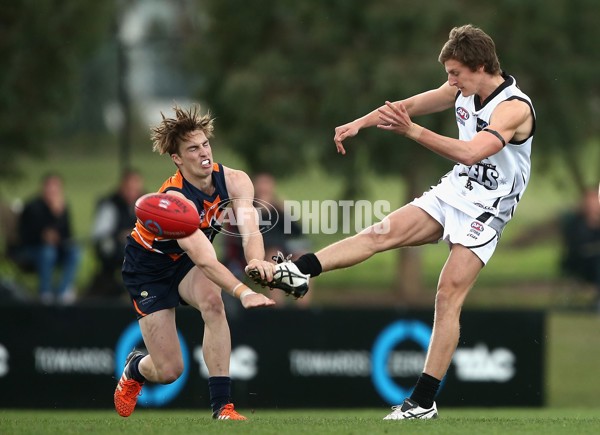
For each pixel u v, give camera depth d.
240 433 18.88
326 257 21.41
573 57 59.09
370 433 18.83
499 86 21.16
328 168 59.09
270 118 57.84
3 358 35.97
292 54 58.84
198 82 70.62
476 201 21.61
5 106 57.44
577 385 44.69
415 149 57.66
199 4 63.16
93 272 57.75
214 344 22.03
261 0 58.53
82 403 35.91
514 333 36.97
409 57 56.66
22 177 62.31
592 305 52.19
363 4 56.59
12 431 19.45
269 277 20.75
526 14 57.31
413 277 60.22
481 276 66.06
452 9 56.56
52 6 57.47
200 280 21.97
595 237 52.66
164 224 19.81
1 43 57.19
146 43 59.56
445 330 21.64
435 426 20.00
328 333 36.44
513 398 36.84
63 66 59.34
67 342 36.06
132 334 36.16
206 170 20.98
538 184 70.44
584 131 61.72
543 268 68.50
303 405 36.25
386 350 36.56
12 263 48.72
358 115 56.22
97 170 98.88
